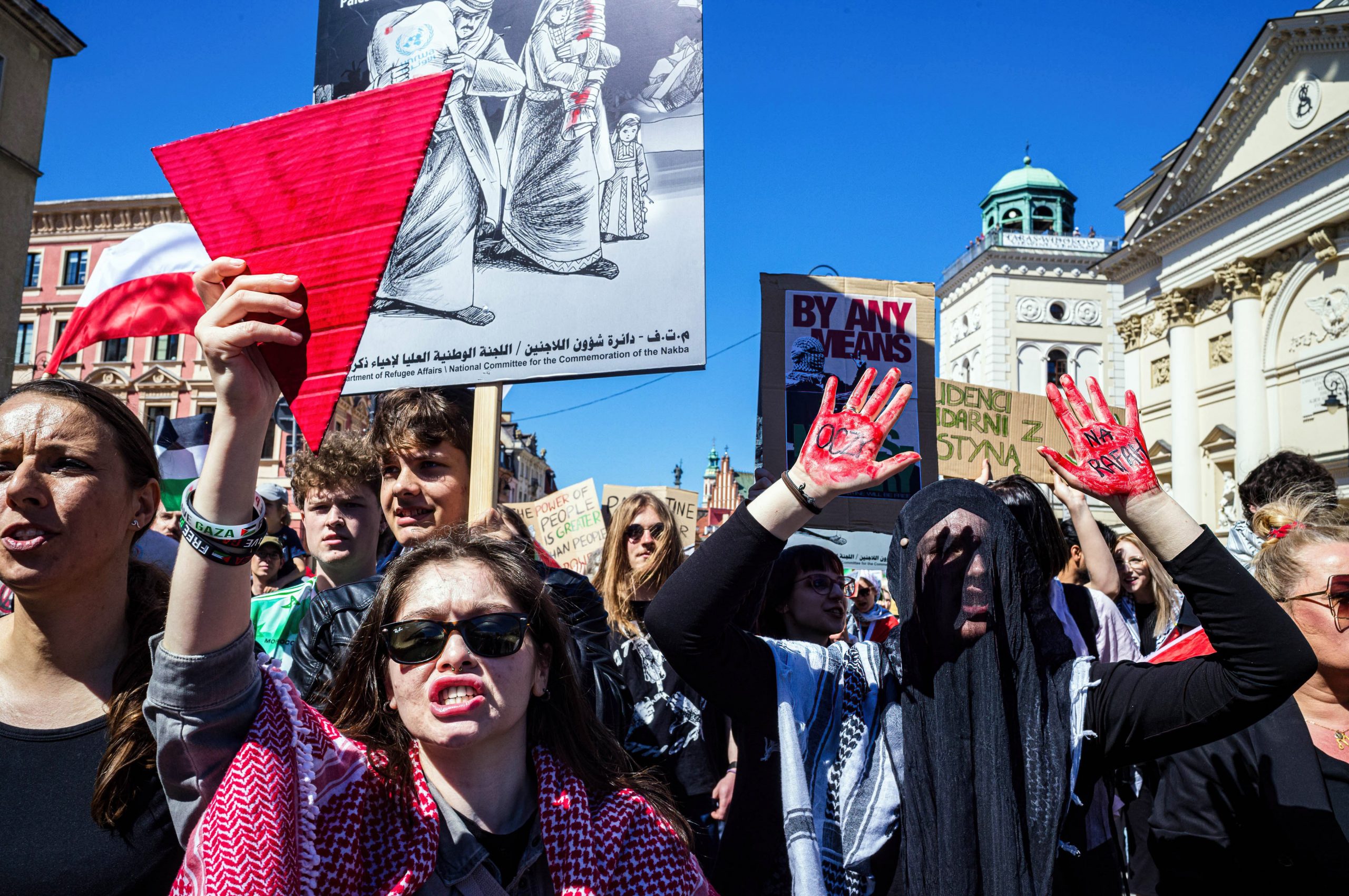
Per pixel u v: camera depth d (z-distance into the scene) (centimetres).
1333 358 2494
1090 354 4300
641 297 346
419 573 167
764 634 335
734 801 234
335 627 261
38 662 170
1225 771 227
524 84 377
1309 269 2584
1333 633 219
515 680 164
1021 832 186
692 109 357
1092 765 200
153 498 181
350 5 418
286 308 132
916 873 188
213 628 138
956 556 203
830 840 201
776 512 189
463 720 158
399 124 139
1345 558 220
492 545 173
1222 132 2908
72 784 161
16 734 164
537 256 359
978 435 614
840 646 227
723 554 191
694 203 349
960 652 198
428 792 161
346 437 325
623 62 368
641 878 163
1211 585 185
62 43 2066
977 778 190
